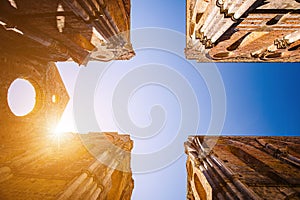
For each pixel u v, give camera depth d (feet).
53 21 25.67
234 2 20.74
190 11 39.32
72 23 26.55
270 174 27.84
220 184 25.53
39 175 24.29
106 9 25.79
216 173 28.86
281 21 24.18
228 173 26.61
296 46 34.96
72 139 41.24
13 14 23.72
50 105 40.14
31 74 34.88
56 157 30.91
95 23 26.76
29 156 28.45
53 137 38.47
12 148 29.32
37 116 36.73
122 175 41.09
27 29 25.86
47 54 35.09
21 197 19.99
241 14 21.61
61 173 24.81
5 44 28.89
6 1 21.25
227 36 30.48
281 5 20.17
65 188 19.89
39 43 30.71
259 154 36.24
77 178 22.15
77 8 21.38
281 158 32.89
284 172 26.66
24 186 21.94
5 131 29.45
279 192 21.57
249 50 40.06
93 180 23.58
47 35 29.30
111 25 30.35
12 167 24.98
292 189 22.13
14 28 24.70
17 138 31.45
